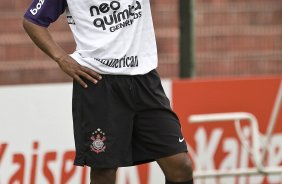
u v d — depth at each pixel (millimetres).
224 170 18859
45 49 13000
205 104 18875
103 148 12961
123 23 12781
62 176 17844
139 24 12922
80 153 13141
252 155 18547
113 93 12875
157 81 13164
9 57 21344
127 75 12844
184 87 18719
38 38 13008
